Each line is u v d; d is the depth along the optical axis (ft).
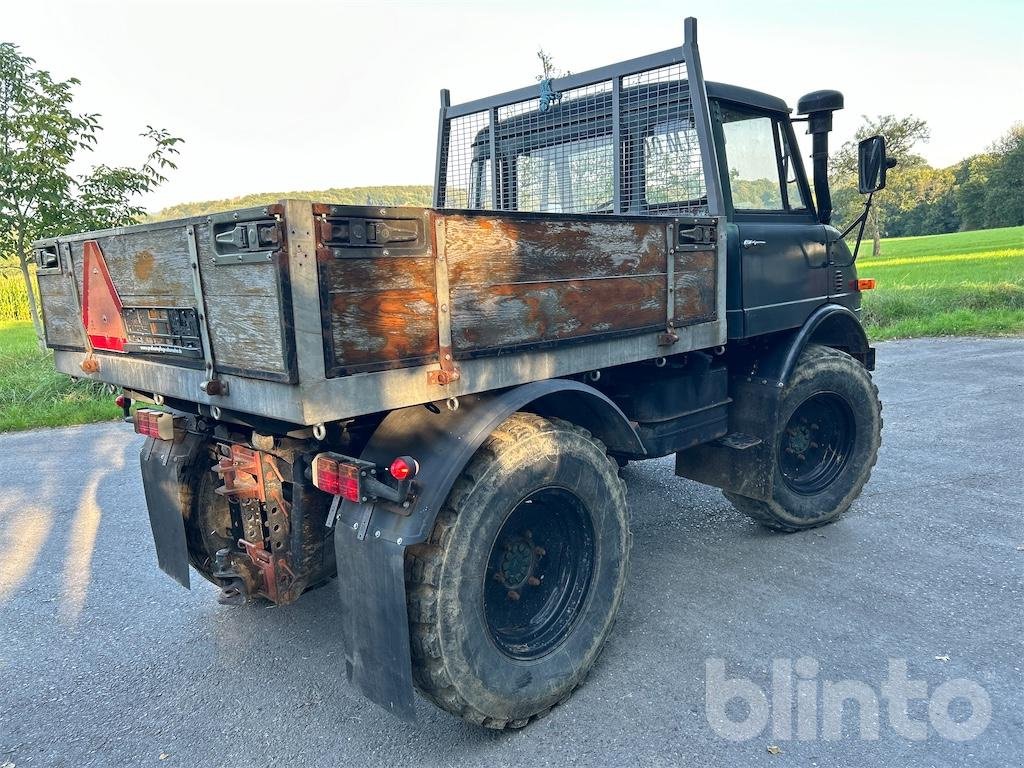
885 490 16.39
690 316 10.93
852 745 8.07
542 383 8.73
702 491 17.07
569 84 13.64
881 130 125.59
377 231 6.90
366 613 7.77
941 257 117.70
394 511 7.59
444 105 16.37
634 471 18.75
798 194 14.23
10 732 8.93
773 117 13.53
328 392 6.71
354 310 6.84
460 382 7.86
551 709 8.98
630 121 12.82
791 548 13.44
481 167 15.84
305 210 6.39
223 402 7.65
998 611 10.85
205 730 8.87
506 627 9.04
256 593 9.89
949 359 33.86
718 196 11.61
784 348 13.08
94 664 10.48
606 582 9.59
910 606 11.08
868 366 15.60
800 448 14.11
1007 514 14.74
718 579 12.27
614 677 9.58
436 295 7.49
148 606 12.30
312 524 8.73
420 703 9.39
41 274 11.19
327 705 9.33
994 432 20.97
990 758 7.78
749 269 12.11
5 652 10.87
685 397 12.01
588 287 9.16
